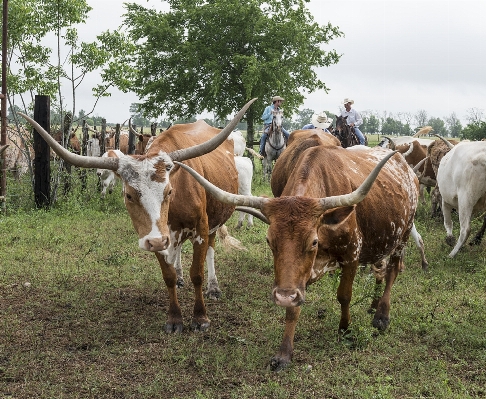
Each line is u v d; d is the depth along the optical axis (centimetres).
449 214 977
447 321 595
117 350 529
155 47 2562
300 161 513
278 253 426
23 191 1289
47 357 512
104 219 1135
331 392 452
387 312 592
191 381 472
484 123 3120
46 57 1284
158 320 611
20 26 1228
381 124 6544
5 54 1145
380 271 616
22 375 478
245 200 446
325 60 2752
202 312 595
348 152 576
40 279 739
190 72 2505
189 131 664
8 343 544
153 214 497
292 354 507
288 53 2641
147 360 511
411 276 782
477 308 643
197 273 585
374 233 540
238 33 2558
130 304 662
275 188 688
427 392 455
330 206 432
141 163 504
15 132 1363
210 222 640
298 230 423
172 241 567
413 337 567
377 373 486
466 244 998
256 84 2420
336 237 486
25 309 636
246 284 748
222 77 2623
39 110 1219
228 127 532
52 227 1038
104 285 724
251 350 523
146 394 447
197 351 528
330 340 549
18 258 837
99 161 503
